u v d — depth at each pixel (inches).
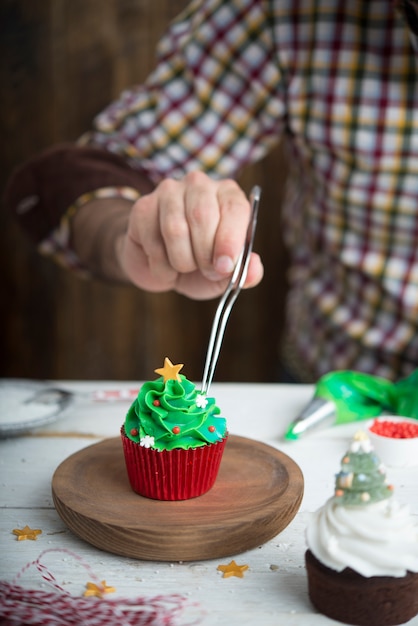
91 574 22.4
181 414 24.6
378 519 20.6
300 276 46.5
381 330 41.5
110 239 35.9
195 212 28.4
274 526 23.5
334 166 40.3
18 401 32.5
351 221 40.9
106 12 58.0
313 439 30.1
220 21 39.7
